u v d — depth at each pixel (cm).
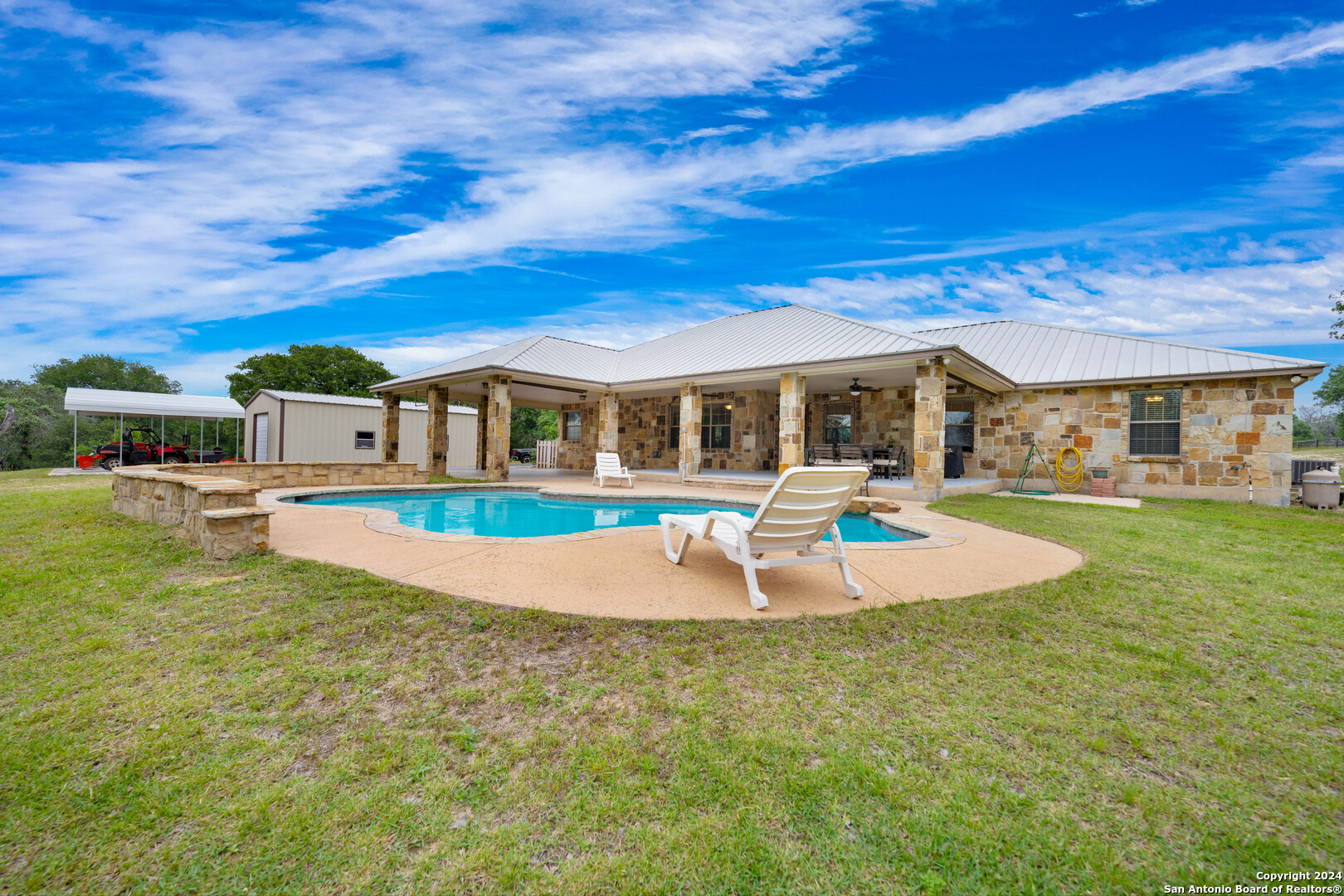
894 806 168
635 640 291
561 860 148
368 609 328
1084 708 228
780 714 220
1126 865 146
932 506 878
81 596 351
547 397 1872
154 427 3089
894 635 304
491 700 230
